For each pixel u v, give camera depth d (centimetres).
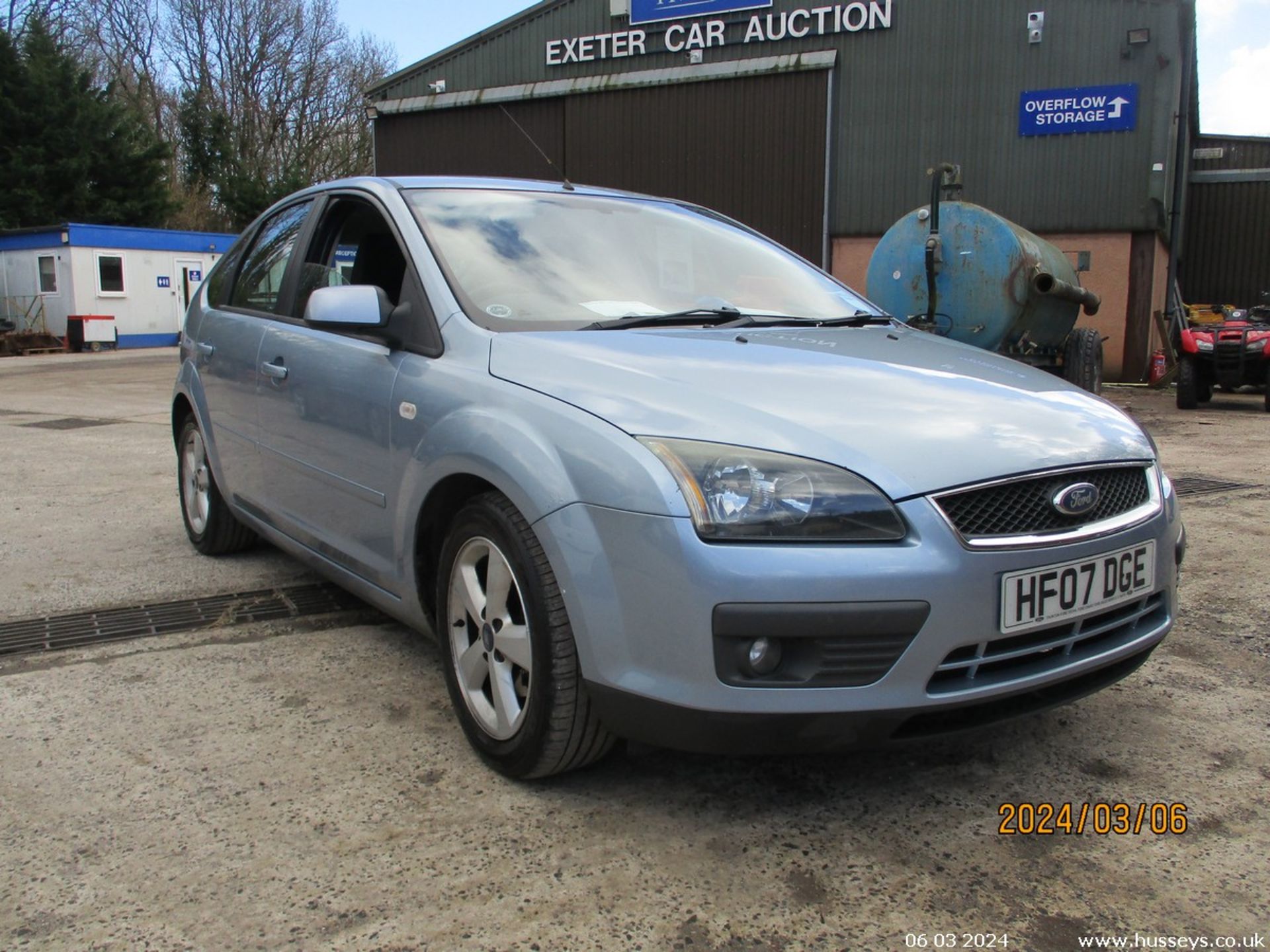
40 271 2427
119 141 3175
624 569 215
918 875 215
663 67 1773
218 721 289
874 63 1603
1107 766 265
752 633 204
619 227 347
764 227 1711
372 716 293
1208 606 402
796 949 191
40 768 260
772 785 253
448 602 270
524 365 258
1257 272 2273
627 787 251
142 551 481
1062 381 293
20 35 3372
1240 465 760
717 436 217
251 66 4481
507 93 1908
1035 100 1498
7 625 372
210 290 468
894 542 208
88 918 199
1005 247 1011
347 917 199
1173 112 1454
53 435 895
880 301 1098
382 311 293
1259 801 247
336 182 377
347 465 315
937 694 212
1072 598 227
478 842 226
